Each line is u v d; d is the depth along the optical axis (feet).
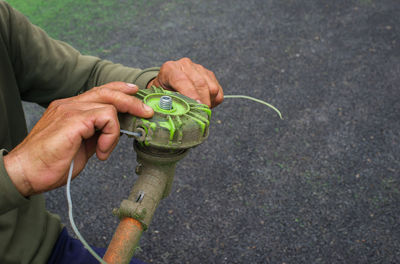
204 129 3.18
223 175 9.75
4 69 4.02
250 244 8.32
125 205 2.95
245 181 9.62
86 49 13.89
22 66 4.29
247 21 15.98
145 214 2.98
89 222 8.67
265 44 14.70
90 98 2.89
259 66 13.58
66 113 2.65
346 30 15.53
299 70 13.43
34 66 4.32
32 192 2.66
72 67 4.55
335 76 13.17
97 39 14.40
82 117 2.60
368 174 9.87
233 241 8.37
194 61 13.73
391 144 10.71
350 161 10.19
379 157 10.32
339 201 9.21
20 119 4.39
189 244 8.28
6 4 4.02
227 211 8.95
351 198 9.28
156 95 3.38
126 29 15.07
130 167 9.95
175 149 3.09
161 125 2.97
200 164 10.00
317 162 10.14
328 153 10.40
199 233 8.49
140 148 3.18
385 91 12.61
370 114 11.69
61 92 4.59
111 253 2.87
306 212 8.96
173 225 8.61
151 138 2.97
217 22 15.84
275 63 13.74
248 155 10.28
